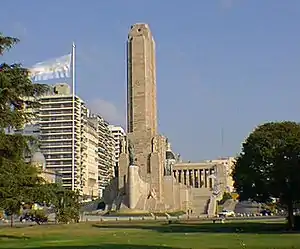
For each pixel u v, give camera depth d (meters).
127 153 143.38
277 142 71.12
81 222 97.25
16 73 46.94
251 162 72.44
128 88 145.88
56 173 183.12
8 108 45.47
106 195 147.38
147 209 135.88
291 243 42.91
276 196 71.12
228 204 173.12
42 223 96.81
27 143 48.53
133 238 52.06
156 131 153.88
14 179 45.88
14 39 46.41
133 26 147.25
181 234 58.53
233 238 50.31
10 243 45.97
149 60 146.25
